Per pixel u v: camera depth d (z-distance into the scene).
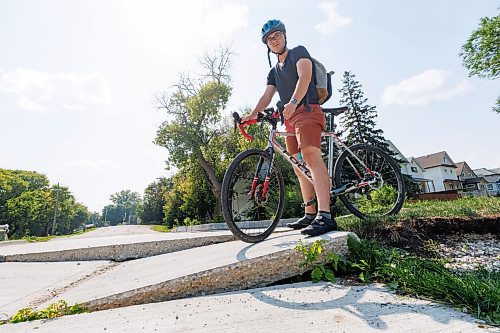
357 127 26.56
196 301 1.65
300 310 1.38
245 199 2.86
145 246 3.53
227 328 1.22
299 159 2.82
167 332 1.22
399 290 1.56
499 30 18.09
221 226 14.13
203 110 24.50
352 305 1.39
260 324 1.24
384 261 1.93
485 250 2.34
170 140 24.66
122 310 1.59
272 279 1.89
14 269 3.10
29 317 1.61
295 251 1.94
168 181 50.72
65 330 1.32
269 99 2.91
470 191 44.56
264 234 2.60
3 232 10.44
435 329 1.06
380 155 3.26
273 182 2.83
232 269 1.86
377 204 3.23
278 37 2.68
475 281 1.44
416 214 2.92
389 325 1.13
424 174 47.66
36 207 43.31
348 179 3.11
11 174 48.19
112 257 3.51
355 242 2.08
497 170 64.75
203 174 24.59
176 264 2.30
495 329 1.04
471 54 19.83
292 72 2.60
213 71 25.81
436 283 1.43
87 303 1.76
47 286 2.35
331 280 1.83
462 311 1.22
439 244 2.48
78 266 3.14
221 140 24.94
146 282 1.91
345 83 28.05
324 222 2.27
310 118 2.42
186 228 17.81
